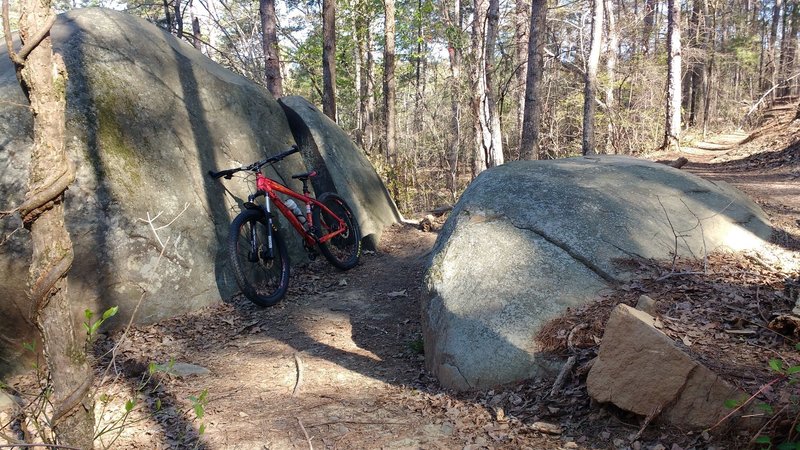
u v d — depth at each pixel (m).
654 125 22.78
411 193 12.80
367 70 19.28
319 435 3.26
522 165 5.61
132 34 6.11
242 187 6.66
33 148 1.84
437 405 3.53
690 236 4.62
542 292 3.93
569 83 22.44
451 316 4.04
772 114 18.77
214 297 5.77
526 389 3.44
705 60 24.45
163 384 4.04
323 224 6.82
